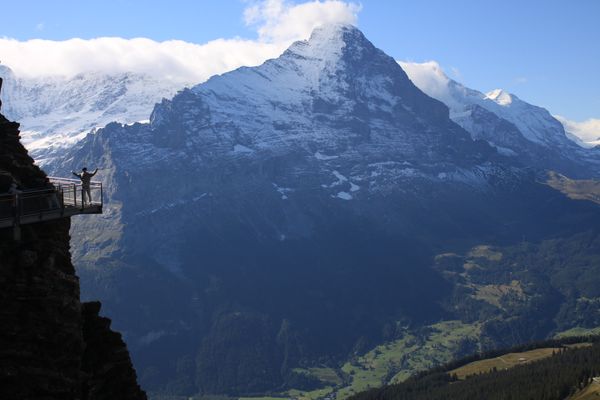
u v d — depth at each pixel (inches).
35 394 1640.0
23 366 1643.7
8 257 1724.9
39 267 1755.7
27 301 1702.8
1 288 1680.6
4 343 1640.0
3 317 1658.5
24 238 1782.7
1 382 1608.0
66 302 1765.5
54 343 1702.8
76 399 1718.8
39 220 1822.1
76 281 1836.9
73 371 1726.1
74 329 1764.3
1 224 1727.4
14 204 1754.4
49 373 1667.1
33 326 1683.1
